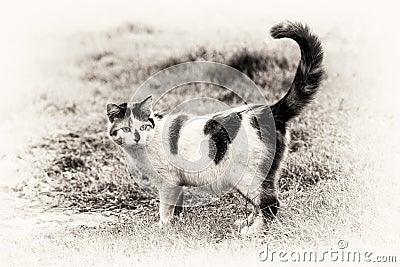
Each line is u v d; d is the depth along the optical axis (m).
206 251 8.30
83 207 10.89
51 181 12.12
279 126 8.73
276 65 16.39
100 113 15.78
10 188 12.01
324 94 14.16
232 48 17.64
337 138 11.73
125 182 11.28
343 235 8.36
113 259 8.39
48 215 10.65
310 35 8.58
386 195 9.29
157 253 8.34
